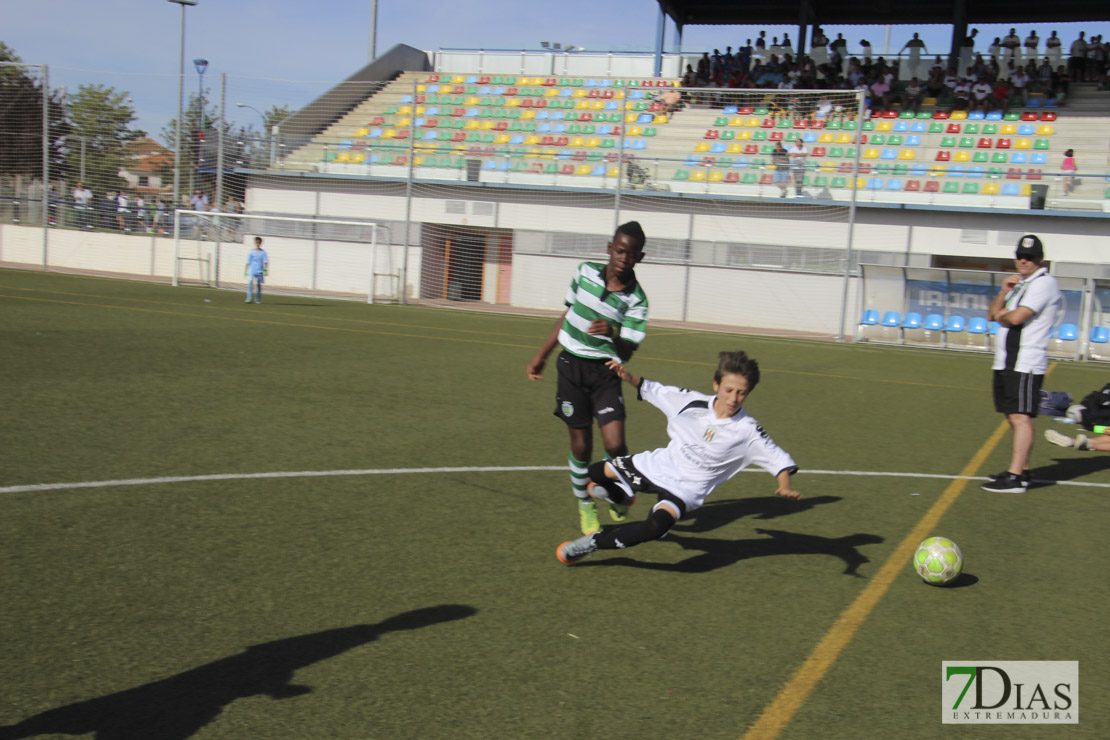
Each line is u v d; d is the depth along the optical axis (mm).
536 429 7926
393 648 3410
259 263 21500
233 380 9672
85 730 2740
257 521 4883
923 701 3211
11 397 7879
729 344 18391
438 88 32344
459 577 4211
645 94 29844
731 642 3635
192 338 13289
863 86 28703
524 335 17359
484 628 3641
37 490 5195
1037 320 6367
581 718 2959
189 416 7598
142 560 4191
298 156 28453
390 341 14695
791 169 24266
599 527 4953
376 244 27219
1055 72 28219
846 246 22875
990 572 4672
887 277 20844
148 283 25891
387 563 4344
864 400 11086
